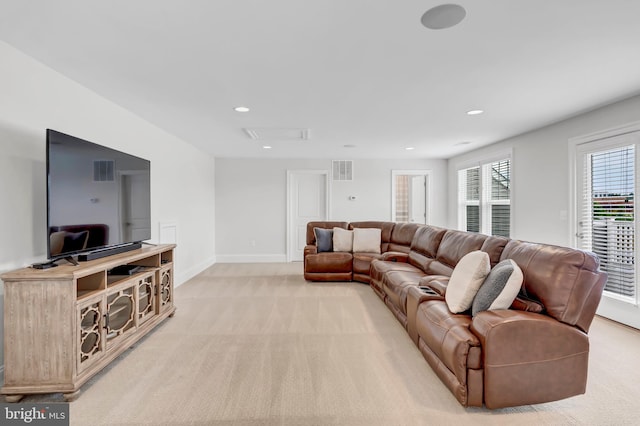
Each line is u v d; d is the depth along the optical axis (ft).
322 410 5.64
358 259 15.20
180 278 15.01
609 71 7.57
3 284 6.27
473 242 9.44
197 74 7.73
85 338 6.23
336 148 17.53
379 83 8.31
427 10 5.19
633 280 9.43
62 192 6.71
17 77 6.60
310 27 5.70
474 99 9.56
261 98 9.45
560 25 5.61
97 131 9.15
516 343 5.46
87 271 6.24
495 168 16.39
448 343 5.95
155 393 6.13
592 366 7.13
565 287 5.73
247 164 20.85
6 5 5.01
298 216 21.39
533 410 5.64
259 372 6.93
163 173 13.32
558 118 11.55
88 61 7.07
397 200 21.94
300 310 11.12
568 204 11.62
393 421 5.36
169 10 5.18
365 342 8.48
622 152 9.75
